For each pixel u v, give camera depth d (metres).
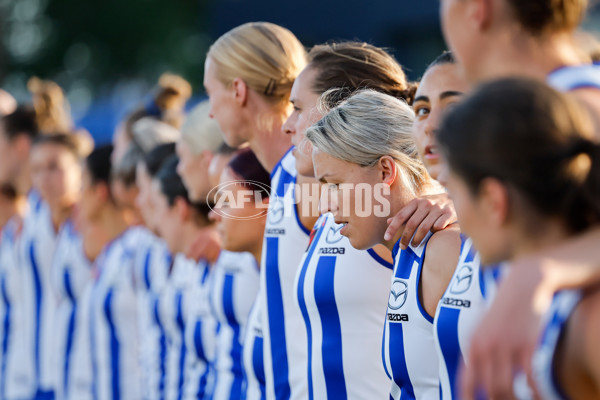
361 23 32.91
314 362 9.97
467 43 5.66
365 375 9.61
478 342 4.26
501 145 4.63
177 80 21.22
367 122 8.66
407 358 8.26
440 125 5.00
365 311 9.61
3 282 23.47
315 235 10.41
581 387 4.70
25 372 22.91
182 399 15.35
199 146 14.45
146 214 16.75
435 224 8.20
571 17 5.57
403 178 8.71
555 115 4.63
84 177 19.44
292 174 11.32
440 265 7.94
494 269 6.96
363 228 8.80
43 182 21.47
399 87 10.38
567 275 4.33
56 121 24.44
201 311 14.75
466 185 4.85
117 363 18.28
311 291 9.91
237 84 11.61
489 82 4.88
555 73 5.54
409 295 8.28
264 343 11.47
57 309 22.02
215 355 14.51
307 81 10.20
